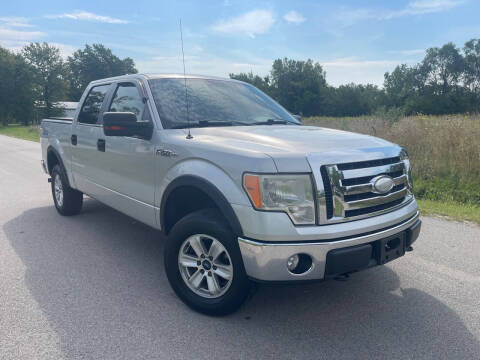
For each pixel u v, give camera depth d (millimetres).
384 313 3205
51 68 77438
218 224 2922
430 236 5023
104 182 4555
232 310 3059
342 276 3002
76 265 4164
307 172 2705
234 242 2854
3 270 4016
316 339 2852
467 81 93438
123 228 5422
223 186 2865
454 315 3168
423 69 96125
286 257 2668
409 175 3330
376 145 3152
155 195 3635
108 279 3832
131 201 4047
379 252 2928
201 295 3184
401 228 3068
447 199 7113
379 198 2939
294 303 3371
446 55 93750
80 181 5203
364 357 2643
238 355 2662
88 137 4801
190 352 2691
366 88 106750
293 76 106000
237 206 2777
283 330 2963
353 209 2811
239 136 3312
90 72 102625
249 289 2951
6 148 17141
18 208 6477
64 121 5699
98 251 4566
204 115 3936
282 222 2662
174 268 3285
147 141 3688
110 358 2623
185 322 3066
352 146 3037
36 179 9156
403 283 3734
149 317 3137
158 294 3533
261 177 2688
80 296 3480
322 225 2717
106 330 2947
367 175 2891
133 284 3730
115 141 4180
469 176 7770
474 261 4230
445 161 8312
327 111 103438
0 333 2895
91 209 6379
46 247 4676
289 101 106062
